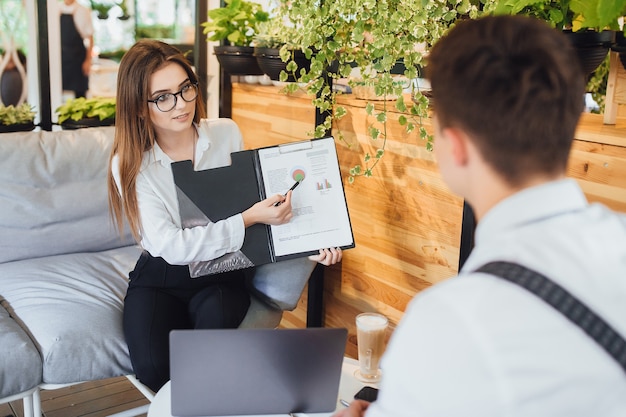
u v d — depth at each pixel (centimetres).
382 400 82
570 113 82
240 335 139
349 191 266
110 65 331
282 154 219
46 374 205
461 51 83
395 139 243
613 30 188
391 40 215
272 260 217
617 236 79
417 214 239
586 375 71
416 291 244
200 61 349
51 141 265
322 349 143
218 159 242
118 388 275
